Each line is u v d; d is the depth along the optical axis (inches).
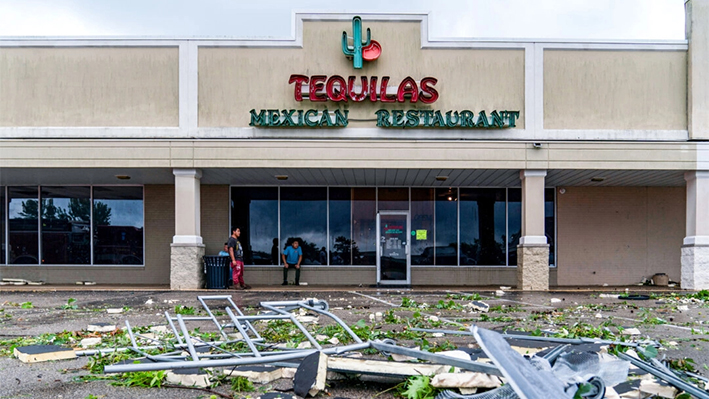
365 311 399.9
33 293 571.2
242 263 641.6
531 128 608.4
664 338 277.9
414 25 612.7
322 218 731.4
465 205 737.0
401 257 727.7
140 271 723.4
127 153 595.5
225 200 727.1
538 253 598.5
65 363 214.5
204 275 633.0
